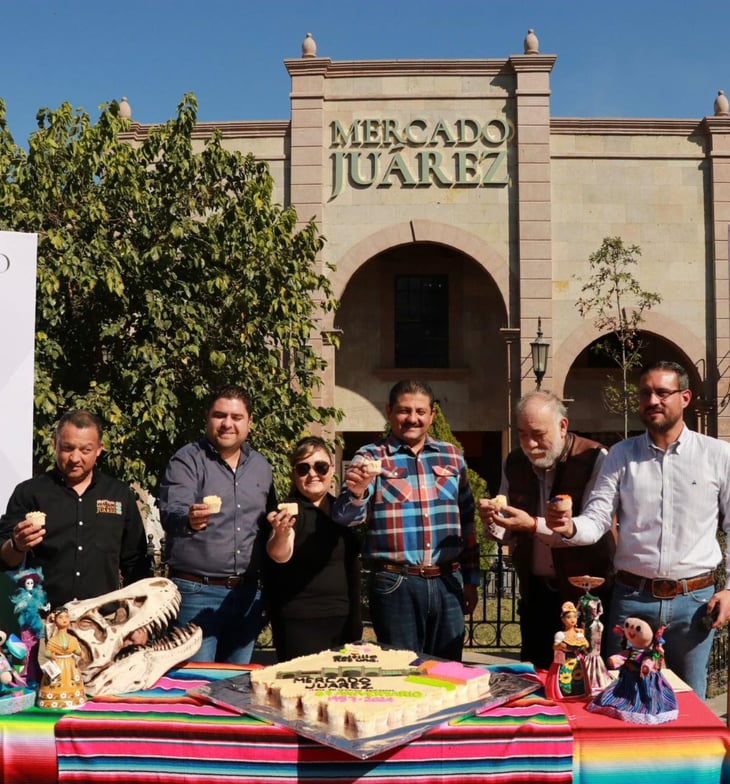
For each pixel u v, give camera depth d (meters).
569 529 3.41
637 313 15.48
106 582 3.90
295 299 8.34
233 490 4.18
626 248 15.60
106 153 7.98
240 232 8.17
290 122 15.44
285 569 4.10
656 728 2.67
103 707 2.80
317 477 4.11
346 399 17.83
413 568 4.01
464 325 17.89
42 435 7.01
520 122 15.38
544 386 15.30
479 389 17.78
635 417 17.66
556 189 15.66
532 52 15.44
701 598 3.56
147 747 2.65
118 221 8.00
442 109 15.58
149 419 7.35
